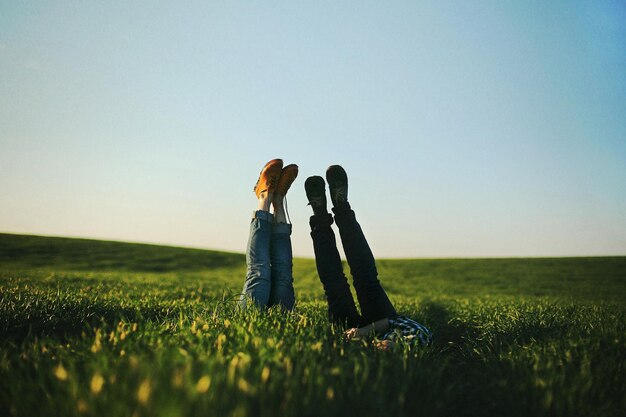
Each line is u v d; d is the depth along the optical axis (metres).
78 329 5.44
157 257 46.34
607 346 3.87
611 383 3.22
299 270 41.91
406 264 47.34
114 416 2.16
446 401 3.06
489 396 3.43
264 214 5.56
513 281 35.06
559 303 11.74
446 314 9.32
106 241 52.72
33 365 3.01
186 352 2.95
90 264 39.22
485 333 6.09
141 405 2.10
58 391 2.48
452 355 5.03
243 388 2.30
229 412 2.16
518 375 3.52
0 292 7.73
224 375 2.52
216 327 4.15
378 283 4.79
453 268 44.38
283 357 3.06
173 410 2.08
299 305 8.02
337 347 3.72
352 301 4.82
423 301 12.85
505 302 12.18
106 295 9.30
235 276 34.78
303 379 2.63
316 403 2.41
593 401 3.01
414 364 3.39
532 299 15.55
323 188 4.93
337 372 2.82
